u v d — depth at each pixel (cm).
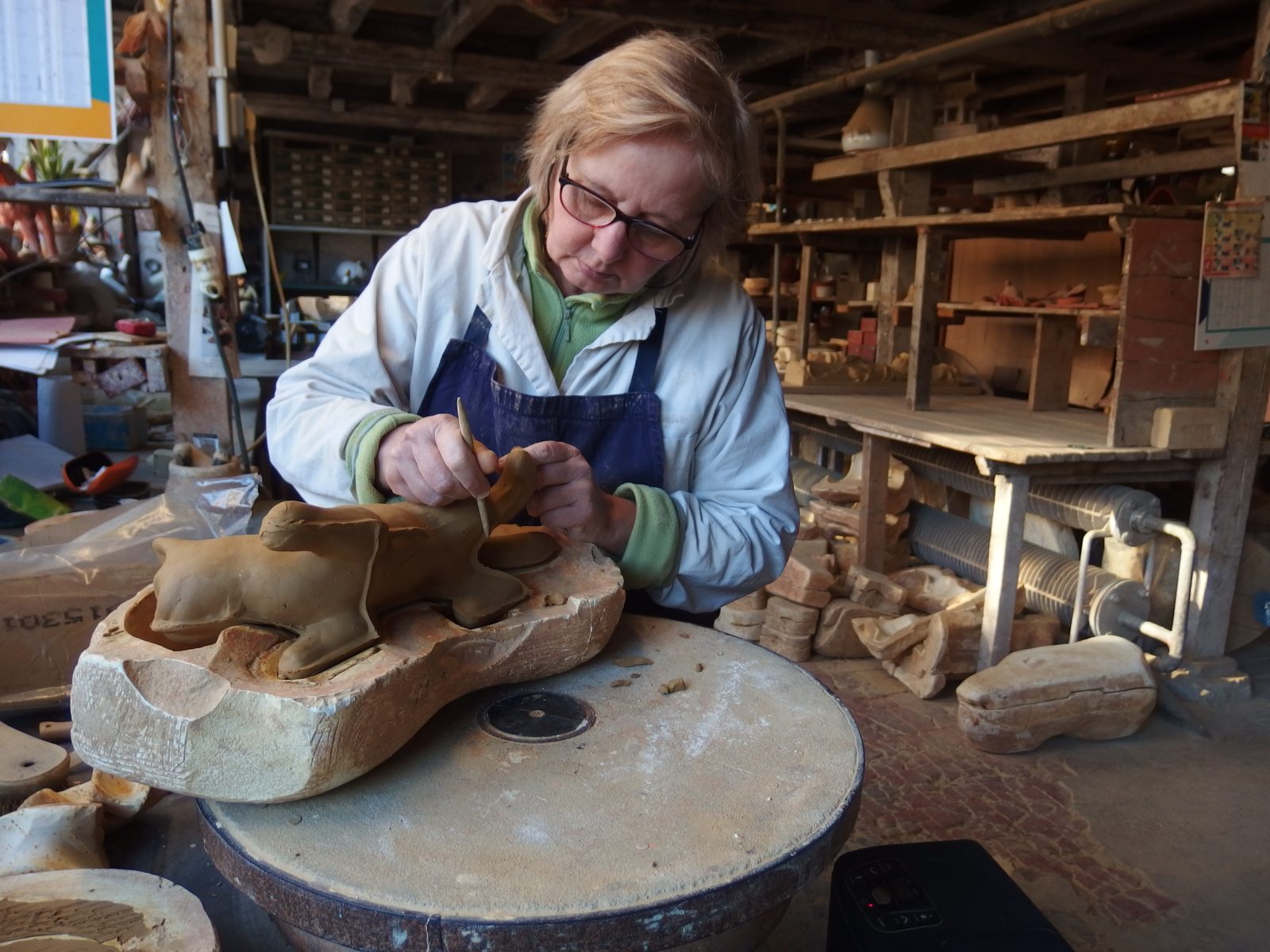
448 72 502
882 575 311
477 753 82
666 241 105
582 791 77
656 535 112
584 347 121
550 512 106
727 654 104
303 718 69
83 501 218
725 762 82
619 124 94
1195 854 204
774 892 69
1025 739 241
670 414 123
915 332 328
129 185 300
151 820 117
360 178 675
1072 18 294
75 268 327
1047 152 404
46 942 79
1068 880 194
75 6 204
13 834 102
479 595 93
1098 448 254
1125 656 251
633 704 92
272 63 488
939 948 96
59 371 281
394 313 121
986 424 301
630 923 63
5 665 156
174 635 77
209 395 237
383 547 83
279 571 78
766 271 632
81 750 72
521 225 121
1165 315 253
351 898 64
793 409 388
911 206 376
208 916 83
